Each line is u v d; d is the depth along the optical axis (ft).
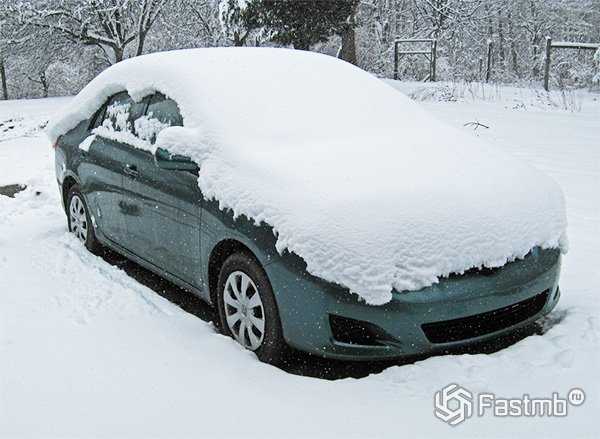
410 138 15.02
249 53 17.06
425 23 107.76
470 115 42.60
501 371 11.46
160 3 76.23
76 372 12.11
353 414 10.47
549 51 61.67
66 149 19.97
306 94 15.84
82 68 95.30
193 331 13.73
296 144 14.11
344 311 11.35
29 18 73.61
